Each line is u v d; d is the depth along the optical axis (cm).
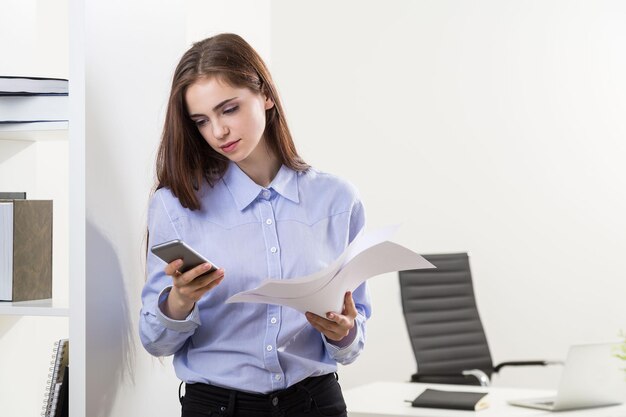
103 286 221
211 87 190
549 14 579
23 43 272
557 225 579
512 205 580
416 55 579
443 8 580
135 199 238
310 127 558
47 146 313
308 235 209
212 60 191
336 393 210
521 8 580
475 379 502
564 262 579
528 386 581
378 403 341
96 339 218
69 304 214
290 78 556
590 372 324
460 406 324
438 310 507
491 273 580
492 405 336
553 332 579
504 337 580
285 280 179
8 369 261
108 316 223
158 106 251
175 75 197
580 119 577
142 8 241
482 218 580
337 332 198
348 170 567
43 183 312
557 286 579
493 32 580
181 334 198
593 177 577
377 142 574
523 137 580
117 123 228
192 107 194
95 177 217
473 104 581
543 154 580
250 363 201
